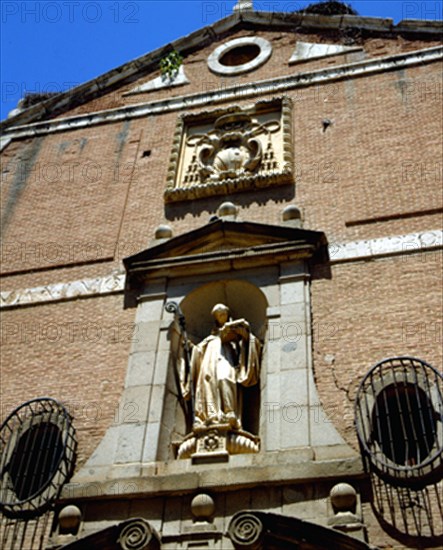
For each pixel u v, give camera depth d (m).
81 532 9.36
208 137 15.31
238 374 10.70
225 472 9.34
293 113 15.17
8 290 13.34
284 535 8.57
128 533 8.88
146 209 14.16
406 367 10.11
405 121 14.08
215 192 13.95
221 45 17.98
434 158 13.17
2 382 11.72
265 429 9.95
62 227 14.27
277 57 17.03
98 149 15.99
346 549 8.34
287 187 13.64
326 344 10.74
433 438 9.39
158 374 10.94
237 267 12.12
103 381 11.24
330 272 11.72
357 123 14.40
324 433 9.66
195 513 9.10
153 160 15.25
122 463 9.95
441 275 11.16
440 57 15.21
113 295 12.59
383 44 16.39
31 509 9.88
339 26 17.16
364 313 10.98
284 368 10.47
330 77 15.71
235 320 11.59
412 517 8.66
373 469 9.13
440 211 12.23
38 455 10.55
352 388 10.14
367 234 12.23
